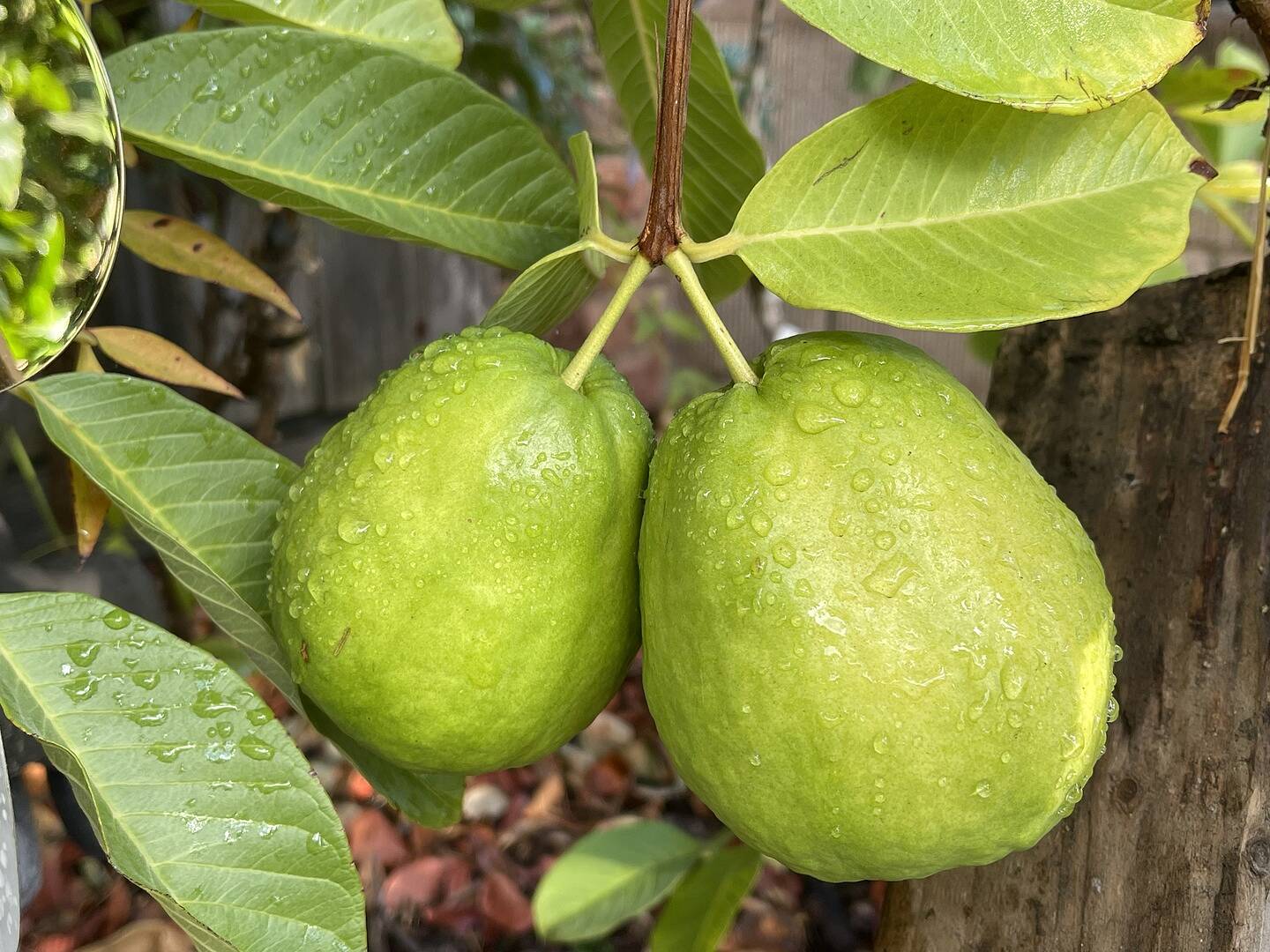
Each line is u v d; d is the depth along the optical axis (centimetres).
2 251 12
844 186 15
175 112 17
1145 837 19
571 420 15
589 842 35
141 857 14
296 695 18
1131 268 14
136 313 51
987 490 14
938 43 14
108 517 38
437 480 15
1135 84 14
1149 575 20
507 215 20
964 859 14
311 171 18
